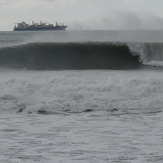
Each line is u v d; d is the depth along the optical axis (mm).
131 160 20375
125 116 31641
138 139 24484
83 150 22188
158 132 26312
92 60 76125
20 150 22188
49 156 21109
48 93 37375
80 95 36625
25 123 29172
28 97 36562
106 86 38281
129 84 39156
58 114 32594
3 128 27500
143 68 68625
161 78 40375
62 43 77000
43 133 26078
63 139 24531
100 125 28453
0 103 34875
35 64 74188
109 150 22156
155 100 36062
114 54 77062
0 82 39406
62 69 66562
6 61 74188
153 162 20062
